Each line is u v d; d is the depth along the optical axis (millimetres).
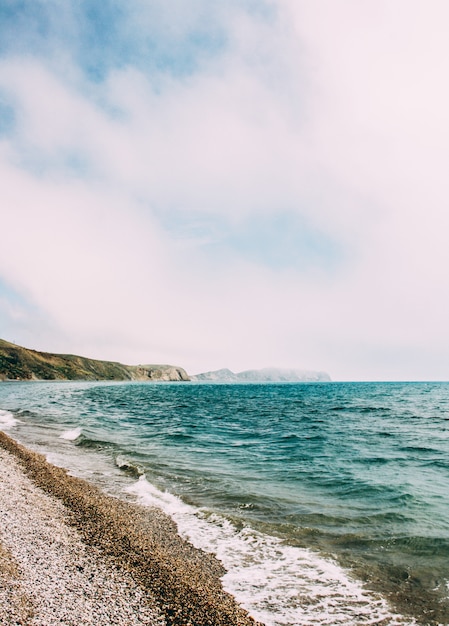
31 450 21516
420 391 139500
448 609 7508
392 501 14305
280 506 13625
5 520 10406
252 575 8758
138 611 6918
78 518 11547
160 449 24047
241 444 26750
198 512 12844
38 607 6578
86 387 145875
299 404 71312
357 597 7918
